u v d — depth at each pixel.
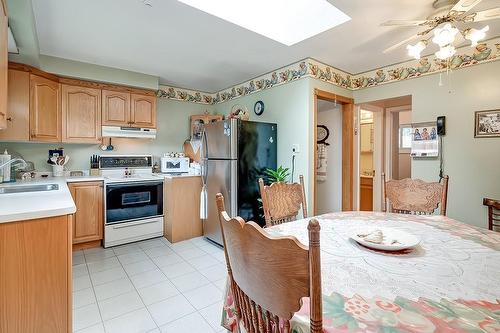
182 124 4.27
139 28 2.24
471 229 1.43
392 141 4.30
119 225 3.15
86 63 3.05
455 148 2.61
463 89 2.56
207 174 3.32
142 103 3.56
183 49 2.68
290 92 3.12
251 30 2.28
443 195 1.82
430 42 2.44
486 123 2.42
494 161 2.39
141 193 3.33
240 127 2.97
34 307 1.27
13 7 1.70
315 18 2.24
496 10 1.55
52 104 2.91
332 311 0.68
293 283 0.57
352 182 3.51
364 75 3.37
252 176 3.06
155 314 1.81
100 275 2.38
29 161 3.09
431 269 0.94
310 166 2.95
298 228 1.44
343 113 3.55
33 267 1.27
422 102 2.84
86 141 3.15
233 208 2.93
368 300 0.74
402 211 2.01
